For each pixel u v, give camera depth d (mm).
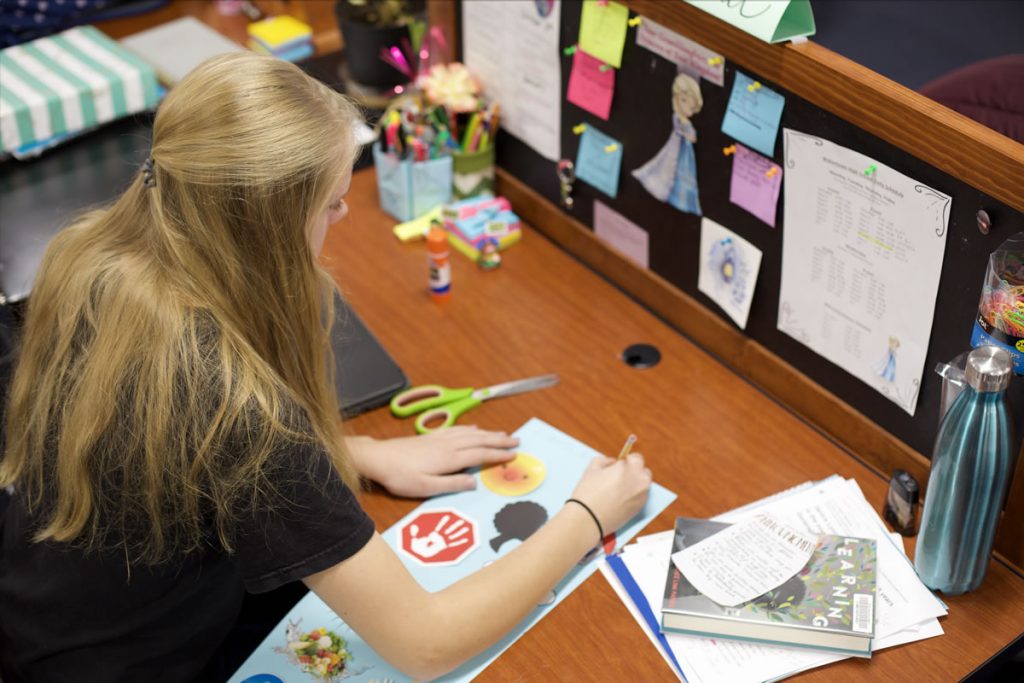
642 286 1526
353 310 1497
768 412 1348
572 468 1270
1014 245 985
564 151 1574
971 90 1651
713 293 1404
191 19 2152
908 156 1053
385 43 1912
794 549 1116
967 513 1016
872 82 1051
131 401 919
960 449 982
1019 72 1618
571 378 1407
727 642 1055
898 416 1215
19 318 1417
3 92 1774
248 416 917
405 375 1401
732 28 1174
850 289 1196
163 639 1045
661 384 1396
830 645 1032
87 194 1698
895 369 1186
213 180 903
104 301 941
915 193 1062
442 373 1419
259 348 992
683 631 1062
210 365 921
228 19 2236
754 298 1344
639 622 1091
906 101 1022
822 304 1243
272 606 1314
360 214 1729
